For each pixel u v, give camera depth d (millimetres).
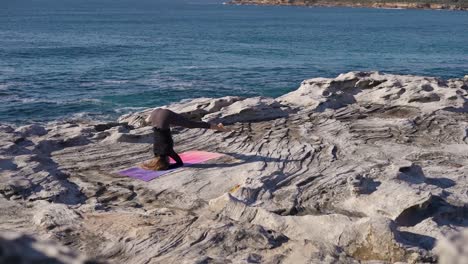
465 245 1801
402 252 7016
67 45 65562
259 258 6922
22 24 115812
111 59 50812
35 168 10922
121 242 7625
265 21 147125
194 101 17734
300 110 16797
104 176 11328
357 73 19156
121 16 172250
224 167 11781
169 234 7816
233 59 52438
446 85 18734
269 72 43188
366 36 91000
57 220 8398
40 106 27922
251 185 10227
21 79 36781
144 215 8648
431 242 7578
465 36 92562
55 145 13102
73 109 27469
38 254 1499
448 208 8914
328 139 13734
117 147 13273
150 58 52094
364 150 12836
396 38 86562
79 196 10188
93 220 8469
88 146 13273
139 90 32875
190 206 9773
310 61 52219
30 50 58250
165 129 11703
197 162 12156
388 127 14742
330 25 127812
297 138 13945
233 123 15594
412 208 8750
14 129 13789
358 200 9344
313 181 10664
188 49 62969
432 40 82938
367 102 17656
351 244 7461
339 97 17891
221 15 192875
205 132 14594
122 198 10148
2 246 1474
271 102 16609
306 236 7926
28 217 8773
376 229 7305
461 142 13719
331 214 8492
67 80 36625
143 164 11836
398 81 18391
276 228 8266
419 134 14258
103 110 27438
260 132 14617
